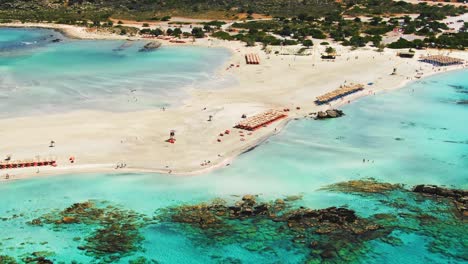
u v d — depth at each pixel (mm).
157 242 64062
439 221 68688
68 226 66688
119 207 71312
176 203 72500
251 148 90625
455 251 62875
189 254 62031
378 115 109938
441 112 112188
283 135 97375
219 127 99000
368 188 77125
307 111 110938
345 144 94000
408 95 124625
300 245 63656
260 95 121375
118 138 91812
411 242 64312
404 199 74125
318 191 76250
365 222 68188
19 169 79500
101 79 132500
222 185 77562
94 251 61969
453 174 82250
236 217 69250
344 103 117375
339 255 61906
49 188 75312
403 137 97688
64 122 99000
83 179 78000
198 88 125875
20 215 68562
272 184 78188
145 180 78375
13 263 58938
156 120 101562
